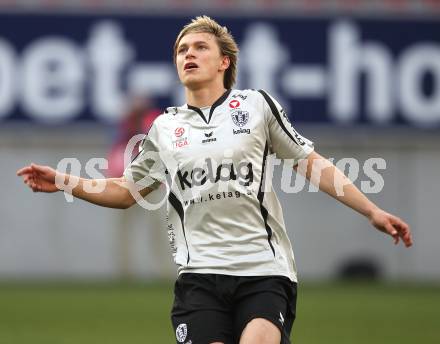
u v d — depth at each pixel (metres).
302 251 51.94
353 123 51.41
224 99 17.84
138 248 50.78
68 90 50.66
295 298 17.53
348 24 51.56
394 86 51.56
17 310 36.97
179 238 17.62
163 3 50.88
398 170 51.66
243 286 16.95
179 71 18.14
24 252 51.25
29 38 50.62
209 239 17.22
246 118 17.58
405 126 51.53
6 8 50.62
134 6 50.78
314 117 51.41
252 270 16.97
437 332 31.75
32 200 51.12
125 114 47.75
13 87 50.53
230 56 18.28
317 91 51.38
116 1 50.81
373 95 51.50
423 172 51.69
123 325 32.97
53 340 29.42
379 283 49.47
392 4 51.62
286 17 51.44
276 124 17.77
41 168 17.80
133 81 50.72
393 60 51.62
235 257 17.03
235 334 17.03
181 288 17.31
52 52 50.69
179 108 18.11
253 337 16.17
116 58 50.75
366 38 51.56
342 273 51.88
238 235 17.16
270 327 16.42
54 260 51.34
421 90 51.59
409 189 51.75
